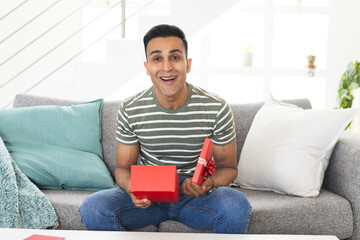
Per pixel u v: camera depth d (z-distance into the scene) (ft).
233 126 4.98
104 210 4.34
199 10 9.15
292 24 11.80
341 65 11.10
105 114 6.57
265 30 11.07
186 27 9.19
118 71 9.07
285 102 6.54
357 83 9.87
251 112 6.45
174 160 4.96
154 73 4.53
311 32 11.71
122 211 4.45
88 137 6.20
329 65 11.14
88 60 12.61
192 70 11.18
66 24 12.36
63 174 5.72
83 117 6.31
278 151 5.49
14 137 5.90
